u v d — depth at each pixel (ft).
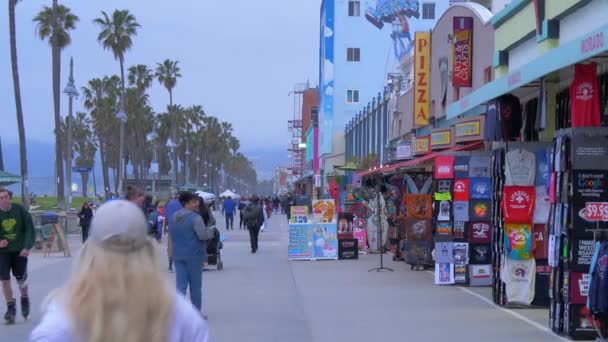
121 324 7.55
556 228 29.04
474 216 44.70
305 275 52.01
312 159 243.81
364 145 152.35
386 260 63.21
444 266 45.16
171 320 7.89
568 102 35.19
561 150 28.48
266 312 35.65
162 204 90.38
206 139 415.03
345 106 195.52
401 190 68.90
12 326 31.42
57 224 66.95
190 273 32.17
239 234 107.76
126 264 7.90
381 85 195.21
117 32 171.12
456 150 51.80
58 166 123.65
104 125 261.44
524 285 35.55
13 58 108.06
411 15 195.42
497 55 46.65
